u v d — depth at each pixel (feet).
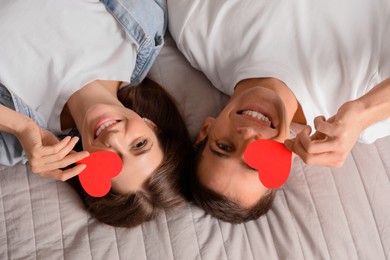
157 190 3.84
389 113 3.22
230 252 4.05
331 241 4.15
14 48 3.86
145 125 3.78
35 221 3.98
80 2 4.07
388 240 4.19
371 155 4.43
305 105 4.01
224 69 4.33
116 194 3.83
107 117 3.63
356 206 4.26
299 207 4.24
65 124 4.13
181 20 4.30
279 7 4.03
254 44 4.09
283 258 4.09
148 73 4.59
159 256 3.96
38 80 3.92
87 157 3.35
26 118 3.31
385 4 3.92
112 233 4.01
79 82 3.90
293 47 4.04
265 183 3.27
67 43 3.96
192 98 4.54
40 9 3.93
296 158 4.39
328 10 3.98
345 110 2.99
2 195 4.03
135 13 4.12
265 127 3.63
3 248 3.88
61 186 4.12
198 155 4.01
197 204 4.15
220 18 4.18
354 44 3.99
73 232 3.99
